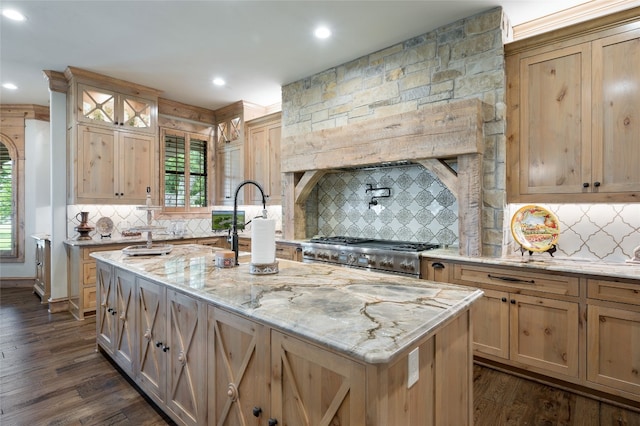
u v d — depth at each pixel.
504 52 2.71
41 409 2.11
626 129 2.25
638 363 2.01
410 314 1.23
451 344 1.39
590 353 2.17
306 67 3.82
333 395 1.09
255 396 1.37
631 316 2.03
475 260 2.60
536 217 2.68
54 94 3.95
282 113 4.38
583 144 2.40
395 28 3.00
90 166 3.98
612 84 2.29
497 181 2.69
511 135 2.69
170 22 2.89
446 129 2.77
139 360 2.20
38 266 4.73
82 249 3.74
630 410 2.08
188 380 1.75
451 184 2.82
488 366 2.64
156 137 4.55
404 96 3.24
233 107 5.17
